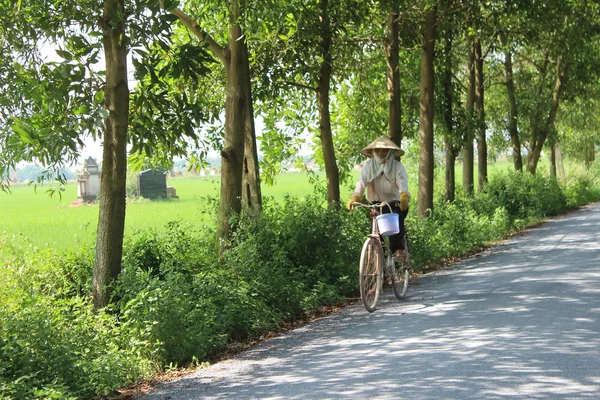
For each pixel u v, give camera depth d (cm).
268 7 1382
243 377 841
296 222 1559
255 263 1359
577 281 1405
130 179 7056
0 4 1213
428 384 714
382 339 979
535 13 2619
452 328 1006
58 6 1134
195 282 1181
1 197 8394
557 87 4494
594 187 6225
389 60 2269
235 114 1572
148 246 1408
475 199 3356
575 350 819
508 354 818
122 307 1058
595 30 3189
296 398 711
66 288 1198
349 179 2967
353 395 698
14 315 863
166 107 1202
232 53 1582
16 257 1225
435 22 2497
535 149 4522
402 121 3052
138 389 847
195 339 996
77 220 3775
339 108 3016
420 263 1930
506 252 2181
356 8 1953
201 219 1686
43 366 812
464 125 3070
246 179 1731
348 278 1548
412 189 4234
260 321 1174
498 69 4197
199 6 1678
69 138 995
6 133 1185
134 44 1073
